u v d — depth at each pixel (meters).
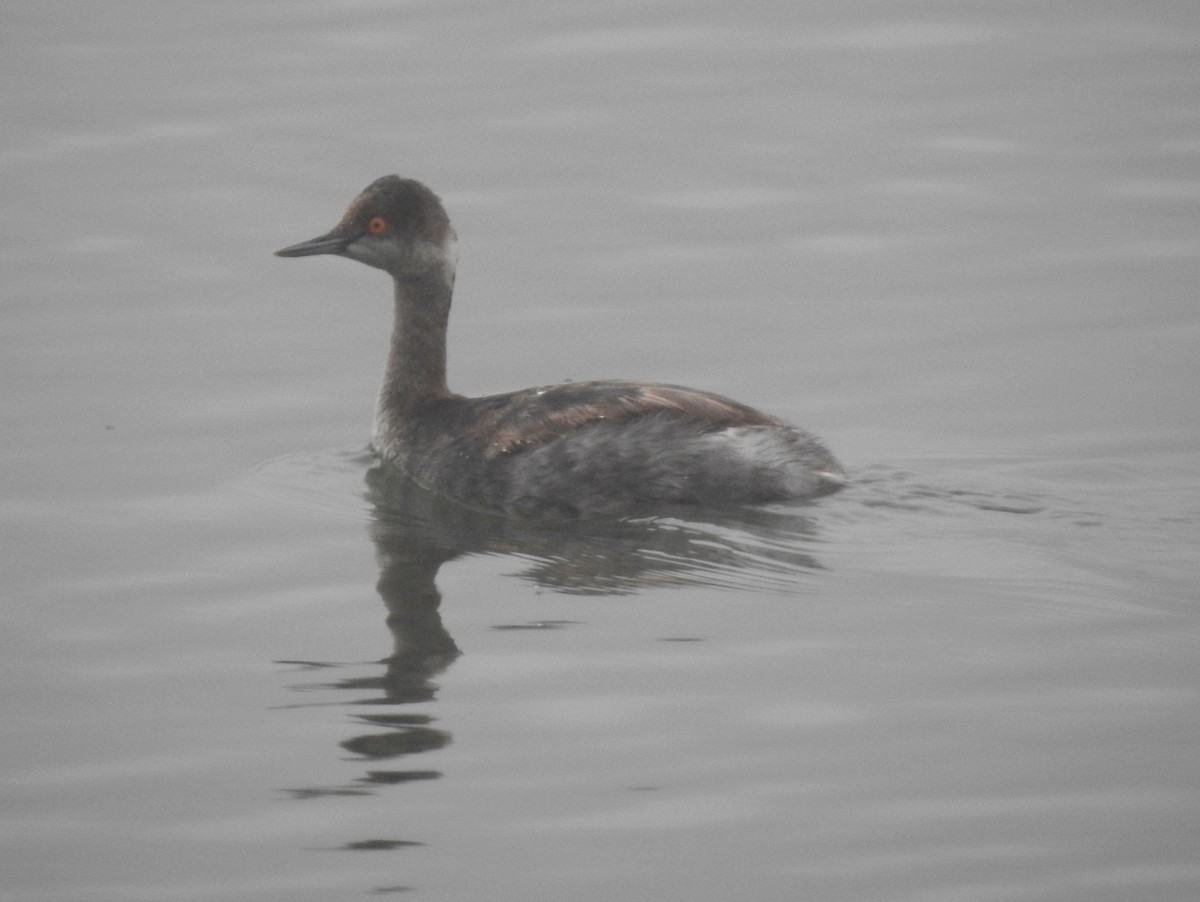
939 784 10.89
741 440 14.99
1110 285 19.64
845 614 13.01
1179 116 23.39
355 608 13.38
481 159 22.41
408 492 15.80
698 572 13.79
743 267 20.17
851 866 10.16
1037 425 16.80
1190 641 12.47
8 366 17.91
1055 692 11.86
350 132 22.94
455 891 10.02
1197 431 16.62
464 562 14.22
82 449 16.33
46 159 22.28
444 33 25.58
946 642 12.55
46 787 11.09
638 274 20.06
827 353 18.36
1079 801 10.70
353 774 11.15
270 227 20.94
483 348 18.62
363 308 19.53
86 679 12.34
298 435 16.89
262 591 13.68
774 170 22.28
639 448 15.05
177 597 13.57
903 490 15.25
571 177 22.06
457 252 16.81
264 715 11.86
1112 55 25.02
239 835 10.58
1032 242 20.58
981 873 10.07
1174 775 10.91
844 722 11.58
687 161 22.48
